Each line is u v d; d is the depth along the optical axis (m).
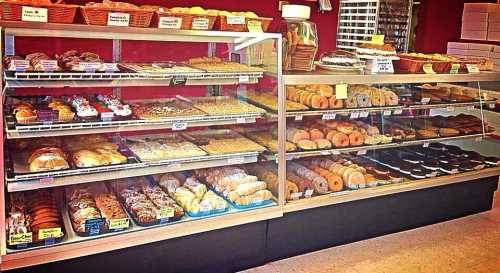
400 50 5.18
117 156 2.42
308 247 2.95
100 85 2.32
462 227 3.45
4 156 2.06
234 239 2.64
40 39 2.50
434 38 5.86
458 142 3.75
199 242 2.53
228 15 2.57
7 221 2.09
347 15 4.80
